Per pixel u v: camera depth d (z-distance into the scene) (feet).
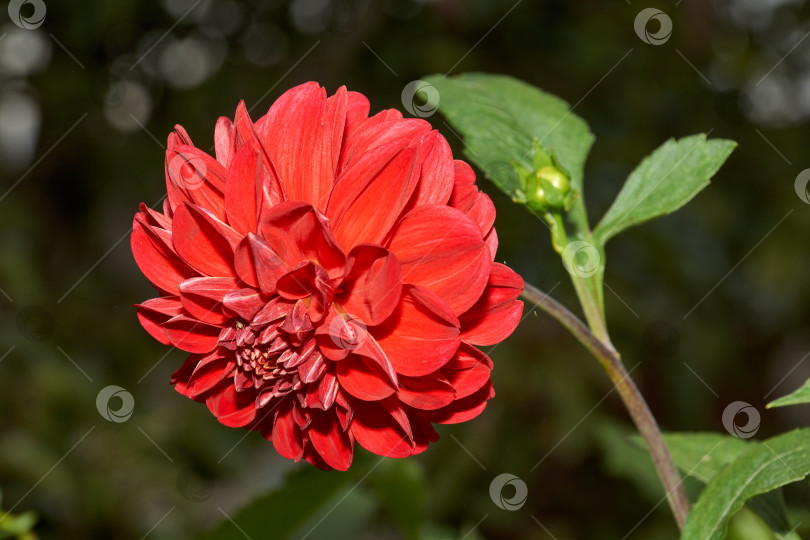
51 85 15.17
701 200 15.07
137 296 15.87
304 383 4.09
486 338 4.25
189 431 12.81
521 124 6.02
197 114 15.21
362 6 15.03
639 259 15.01
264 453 12.99
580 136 5.86
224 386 4.51
